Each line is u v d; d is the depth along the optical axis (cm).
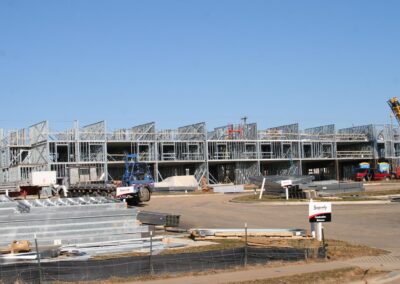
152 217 2433
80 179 5009
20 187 5200
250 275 1335
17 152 6738
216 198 4631
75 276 1288
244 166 7962
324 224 2531
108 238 1830
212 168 8656
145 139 7100
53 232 1748
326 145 8588
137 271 1344
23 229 1708
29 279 1259
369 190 4969
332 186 4528
